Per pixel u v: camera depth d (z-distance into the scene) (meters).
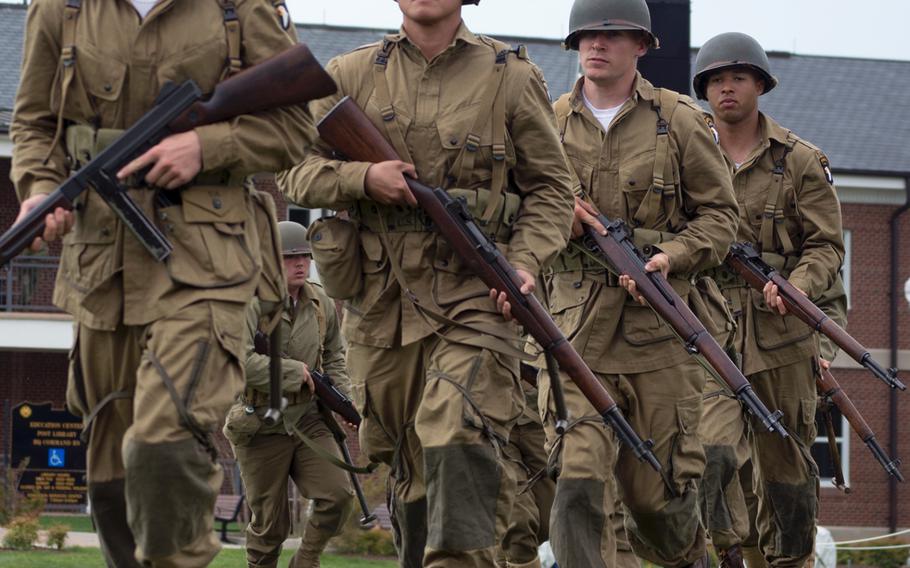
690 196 9.50
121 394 6.10
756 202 11.58
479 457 7.20
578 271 9.33
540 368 9.19
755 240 11.61
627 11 9.41
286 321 11.45
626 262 9.12
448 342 7.38
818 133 34.81
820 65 38.09
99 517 6.33
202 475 5.80
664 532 9.38
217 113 5.89
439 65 7.65
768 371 11.46
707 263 9.41
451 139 7.55
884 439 32.16
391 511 8.29
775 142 11.59
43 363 30.27
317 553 12.02
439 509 7.18
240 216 6.00
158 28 5.94
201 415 5.72
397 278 7.48
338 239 7.63
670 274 9.41
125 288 5.85
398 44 7.72
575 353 7.69
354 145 7.54
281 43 6.07
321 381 11.63
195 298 5.80
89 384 6.16
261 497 11.78
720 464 11.33
